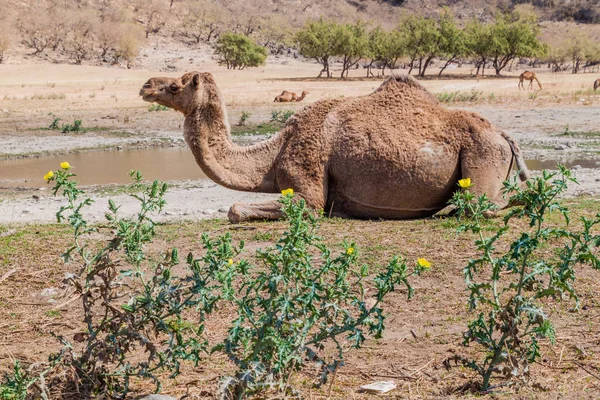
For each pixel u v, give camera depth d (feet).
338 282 16.01
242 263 16.38
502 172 36.91
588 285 25.38
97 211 46.78
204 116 37.52
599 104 114.42
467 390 17.80
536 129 92.32
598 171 58.03
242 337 16.24
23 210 48.73
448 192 37.47
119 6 493.36
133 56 390.63
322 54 268.62
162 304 17.29
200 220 39.88
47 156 81.30
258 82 220.64
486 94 140.05
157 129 102.32
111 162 75.31
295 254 15.49
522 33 274.16
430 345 21.17
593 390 17.38
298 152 37.88
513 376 17.62
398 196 37.19
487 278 26.66
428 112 38.24
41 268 29.37
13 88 189.98
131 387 18.76
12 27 412.98
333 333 16.02
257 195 52.60
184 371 19.77
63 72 280.10
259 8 583.17
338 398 17.78
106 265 17.53
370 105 38.50
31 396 16.56
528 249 16.57
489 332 17.33
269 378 15.71
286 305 15.25
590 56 336.49
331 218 37.32
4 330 23.44
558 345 20.66
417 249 30.48
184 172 67.67
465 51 272.92
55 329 23.38
